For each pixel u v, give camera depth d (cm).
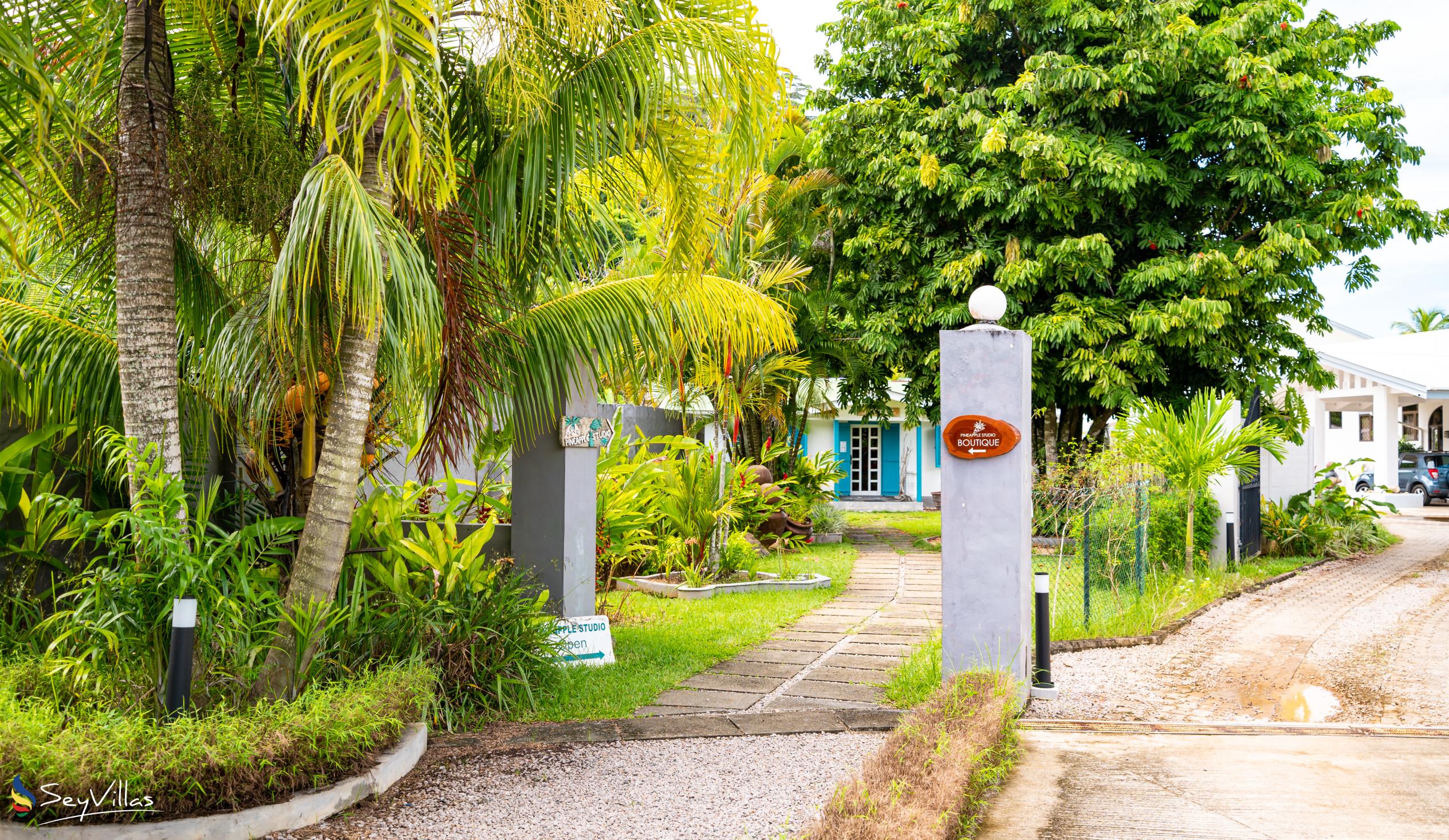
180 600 401
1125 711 605
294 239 423
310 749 410
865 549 1614
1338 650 793
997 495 597
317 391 618
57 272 600
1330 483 1619
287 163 532
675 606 989
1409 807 422
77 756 362
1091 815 413
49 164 443
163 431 472
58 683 430
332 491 490
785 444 1802
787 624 903
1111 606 931
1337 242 1398
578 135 535
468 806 424
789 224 1677
